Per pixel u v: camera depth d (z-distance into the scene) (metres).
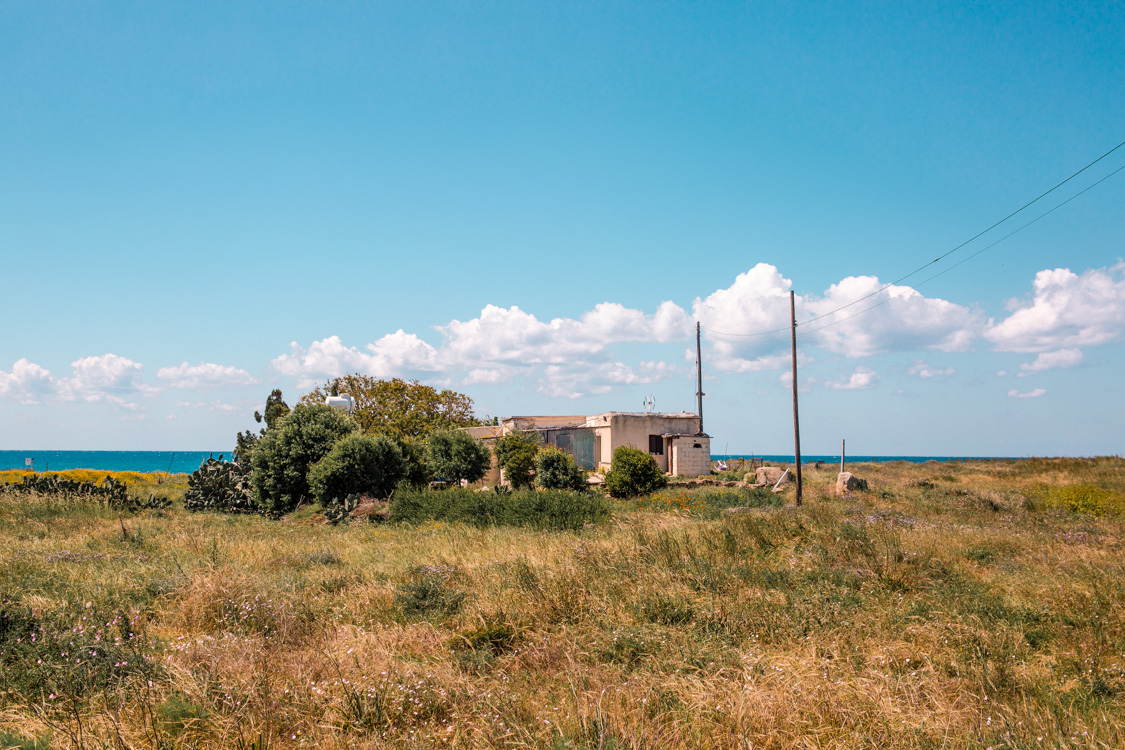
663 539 12.05
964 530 14.84
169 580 8.77
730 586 8.87
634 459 27.55
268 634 7.11
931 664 6.03
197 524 17.06
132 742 4.39
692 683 5.45
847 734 4.67
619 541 12.41
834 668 5.87
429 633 7.10
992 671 5.86
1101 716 4.92
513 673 6.09
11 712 4.75
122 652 5.78
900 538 12.40
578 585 8.64
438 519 18.70
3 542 12.59
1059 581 9.36
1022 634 7.00
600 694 5.21
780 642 6.74
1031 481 31.14
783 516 14.77
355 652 6.30
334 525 18.47
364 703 5.04
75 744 4.25
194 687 5.14
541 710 5.11
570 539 13.50
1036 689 5.65
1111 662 6.23
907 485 28.45
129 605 7.82
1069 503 21.88
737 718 4.73
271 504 21.83
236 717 4.71
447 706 5.18
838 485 26.19
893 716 4.88
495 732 4.64
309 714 4.90
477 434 38.88
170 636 6.98
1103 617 7.54
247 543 13.54
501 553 11.86
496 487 22.28
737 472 37.88
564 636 6.93
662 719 4.86
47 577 9.05
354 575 9.97
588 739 4.40
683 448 35.62
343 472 21.00
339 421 23.70
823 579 9.23
